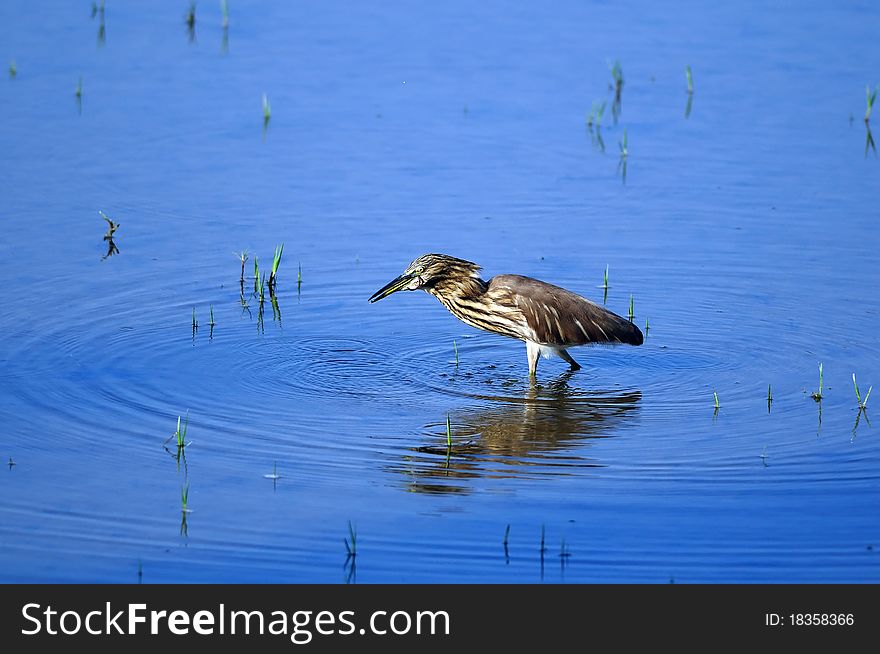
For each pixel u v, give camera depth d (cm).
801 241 1977
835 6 3166
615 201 2131
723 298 1808
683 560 1155
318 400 1502
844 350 1652
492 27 3025
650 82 2680
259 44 2873
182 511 1227
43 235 1945
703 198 2141
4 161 2200
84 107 2461
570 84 2667
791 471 1323
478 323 1648
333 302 1795
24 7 3100
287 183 2177
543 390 1554
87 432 1390
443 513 1237
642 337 1655
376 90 2617
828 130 2423
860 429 1423
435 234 1995
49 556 1149
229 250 1933
